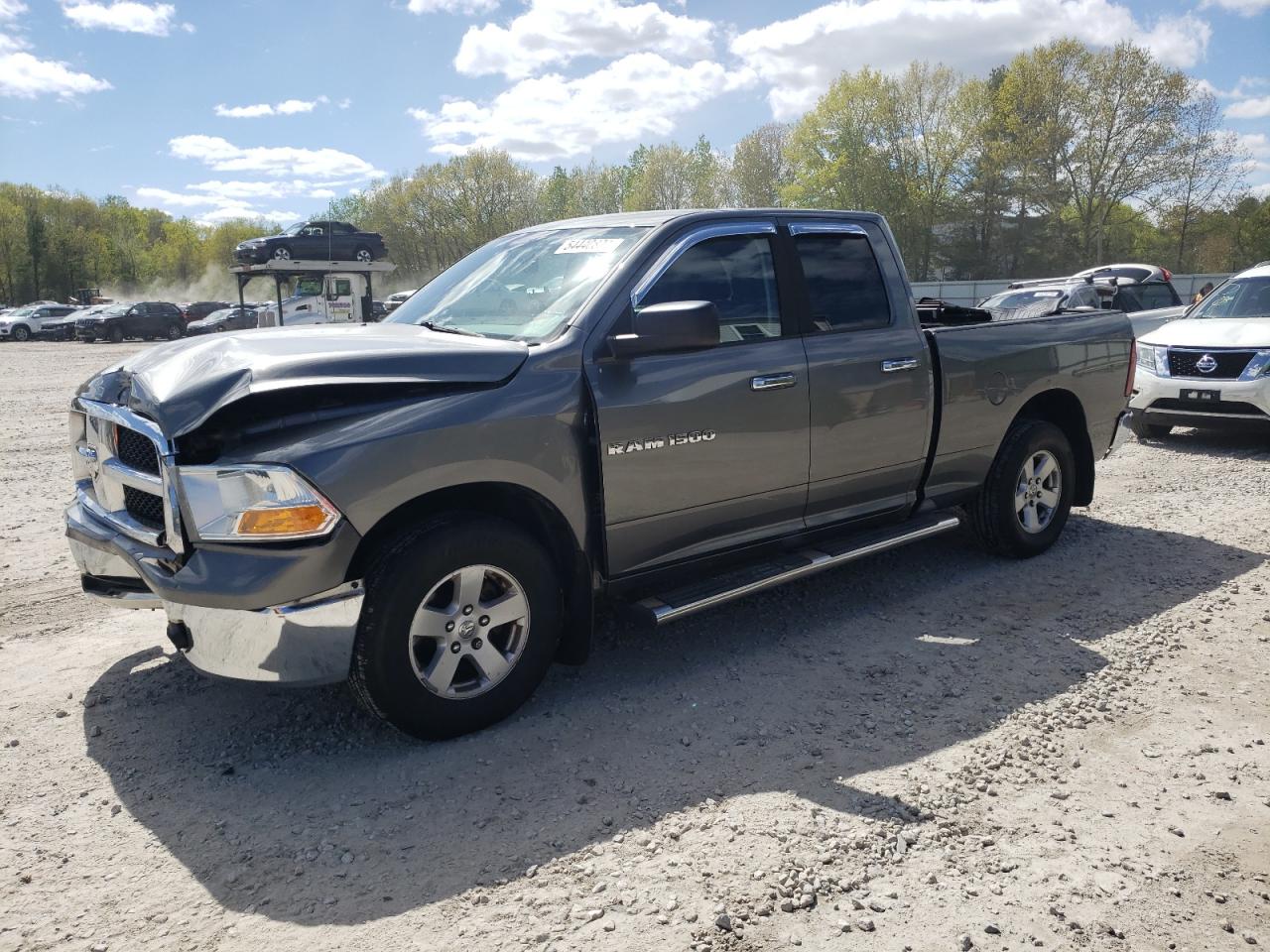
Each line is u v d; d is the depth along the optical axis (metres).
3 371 22.86
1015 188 59.94
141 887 2.64
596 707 3.76
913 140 63.66
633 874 2.68
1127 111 54.91
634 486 3.73
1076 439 6.00
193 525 3.06
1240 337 9.16
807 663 4.20
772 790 3.13
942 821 2.95
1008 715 3.68
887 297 4.78
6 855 2.79
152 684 3.99
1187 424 9.49
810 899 2.55
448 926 2.47
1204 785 3.16
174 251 130.50
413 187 91.44
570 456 3.56
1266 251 59.59
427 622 3.28
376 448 3.11
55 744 3.47
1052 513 5.75
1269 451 9.34
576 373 3.60
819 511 4.54
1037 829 2.90
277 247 31.83
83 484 3.91
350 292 30.98
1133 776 3.21
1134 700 3.80
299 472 3.00
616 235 4.12
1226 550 5.85
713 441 3.96
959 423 5.05
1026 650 4.33
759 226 4.32
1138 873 2.69
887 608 4.91
